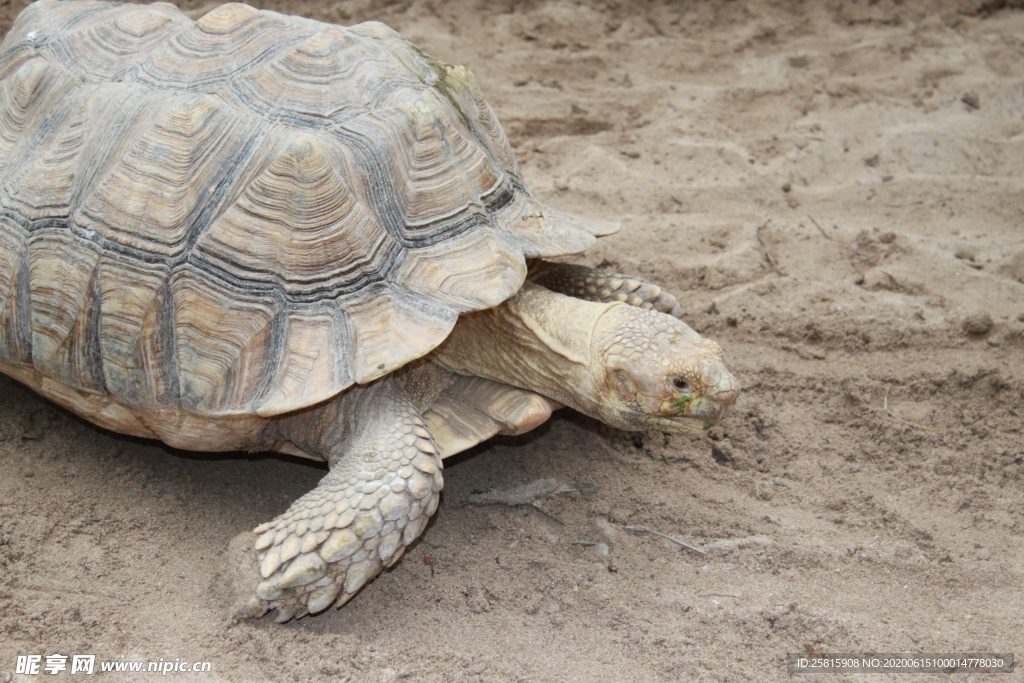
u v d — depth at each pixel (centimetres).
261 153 165
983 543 172
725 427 182
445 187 169
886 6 307
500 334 172
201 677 158
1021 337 190
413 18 271
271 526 162
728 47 277
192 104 166
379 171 167
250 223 164
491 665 161
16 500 168
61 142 169
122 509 169
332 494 162
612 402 169
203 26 171
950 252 201
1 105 174
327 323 163
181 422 165
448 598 166
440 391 173
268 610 162
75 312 165
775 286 196
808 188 212
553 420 182
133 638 160
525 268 168
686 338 168
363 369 162
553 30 278
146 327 164
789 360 189
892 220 207
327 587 162
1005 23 300
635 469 178
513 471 177
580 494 175
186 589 164
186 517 169
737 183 212
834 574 169
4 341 168
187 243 164
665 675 161
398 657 161
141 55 171
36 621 161
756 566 169
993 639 164
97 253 165
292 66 169
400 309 164
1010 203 209
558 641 163
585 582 167
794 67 267
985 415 183
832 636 164
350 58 171
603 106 239
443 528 171
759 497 175
